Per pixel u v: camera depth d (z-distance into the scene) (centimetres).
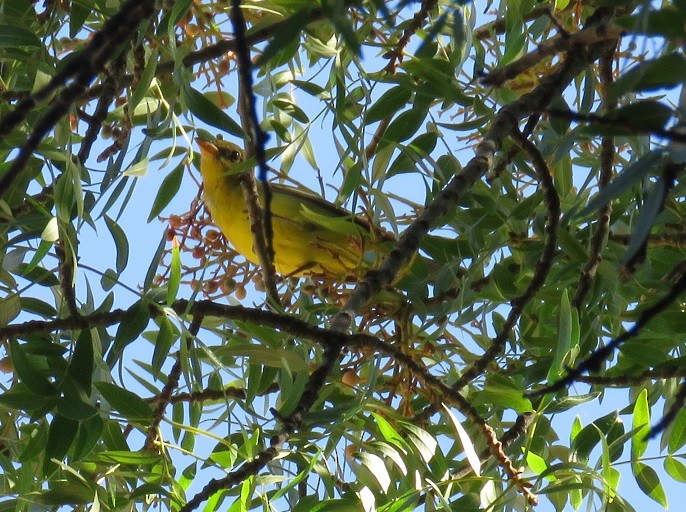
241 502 546
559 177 742
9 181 321
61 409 572
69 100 333
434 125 727
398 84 696
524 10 711
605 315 706
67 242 573
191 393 581
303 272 966
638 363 690
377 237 746
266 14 773
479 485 646
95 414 578
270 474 596
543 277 663
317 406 646
